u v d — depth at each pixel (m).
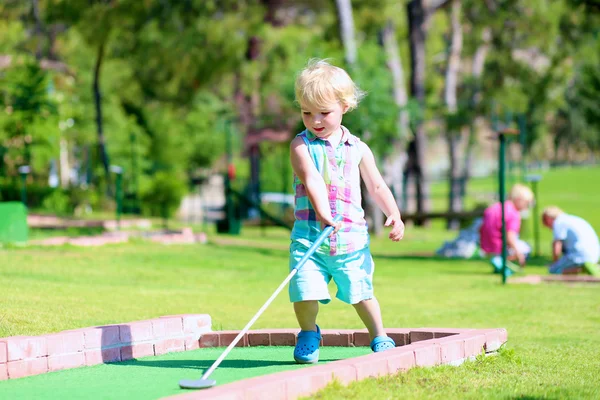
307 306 6.04
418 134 36.31
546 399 5.20
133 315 8.59
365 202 29.88
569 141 82.50
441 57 46.22
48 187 31.83
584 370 6.54
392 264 18.28
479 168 61.03
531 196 16.53
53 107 29.70
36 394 5.12
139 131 43.03
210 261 15.84
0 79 30.05
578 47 41.50
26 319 7.60
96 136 39.94
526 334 8.88
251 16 34.22
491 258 16.58
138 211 35.97
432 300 11.79
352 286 6.00
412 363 5.88
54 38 43.84
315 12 38.97
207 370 5.40
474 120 43.28
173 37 34.03
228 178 28.28
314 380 5.03
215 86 53.28
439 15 43.16
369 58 28.44
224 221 27.52
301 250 5.98
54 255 14.62
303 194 6.07
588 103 73.56
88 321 7.91
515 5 39.97
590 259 14.80
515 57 43.75
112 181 37.97
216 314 9.35
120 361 6.50
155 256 15.84
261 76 37.09
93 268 13.17
